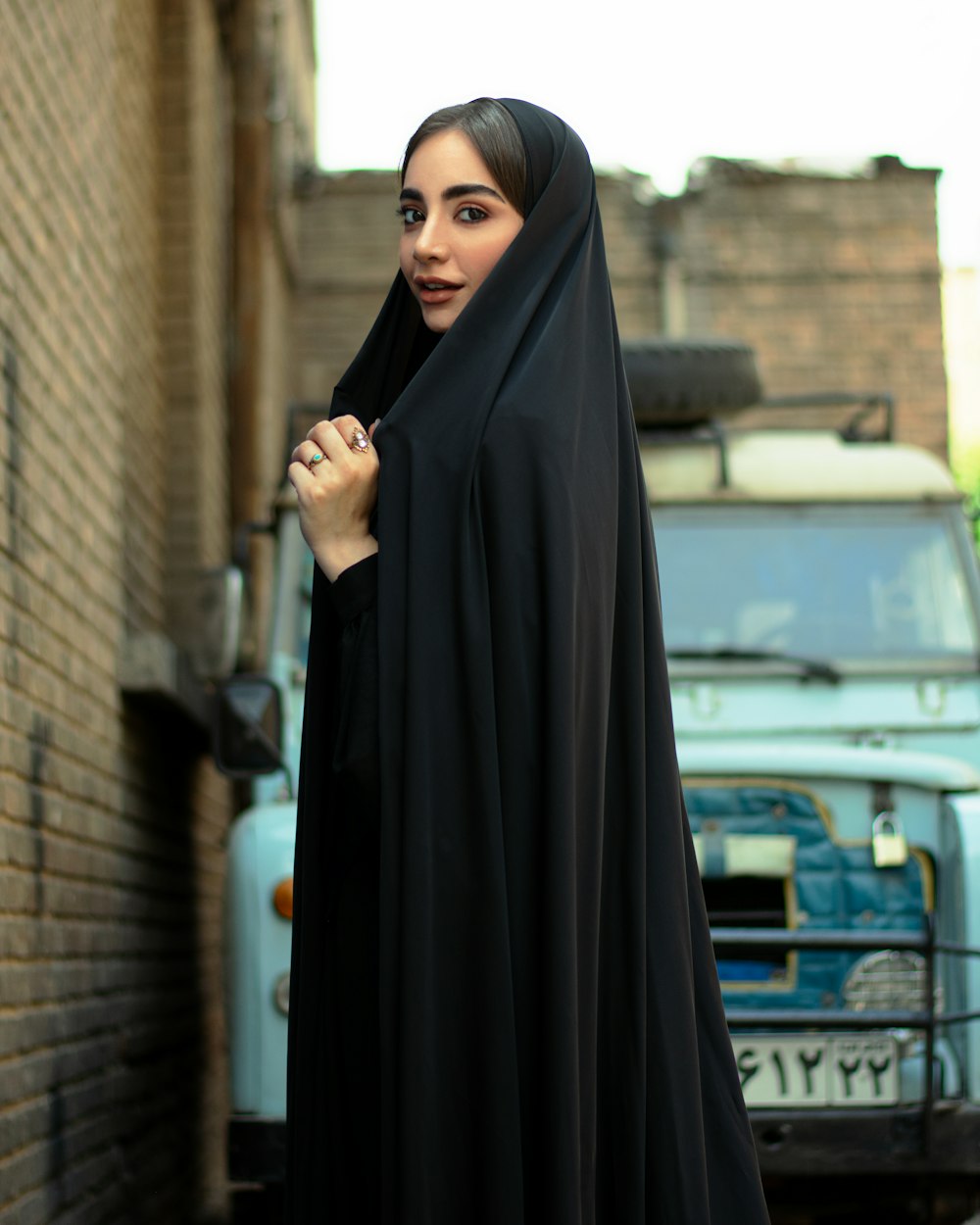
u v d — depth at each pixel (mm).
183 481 7535
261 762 4609
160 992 6234
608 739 2055
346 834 1998
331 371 12070
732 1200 2045
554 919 1868
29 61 4465
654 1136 1968
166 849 6535
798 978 4316
